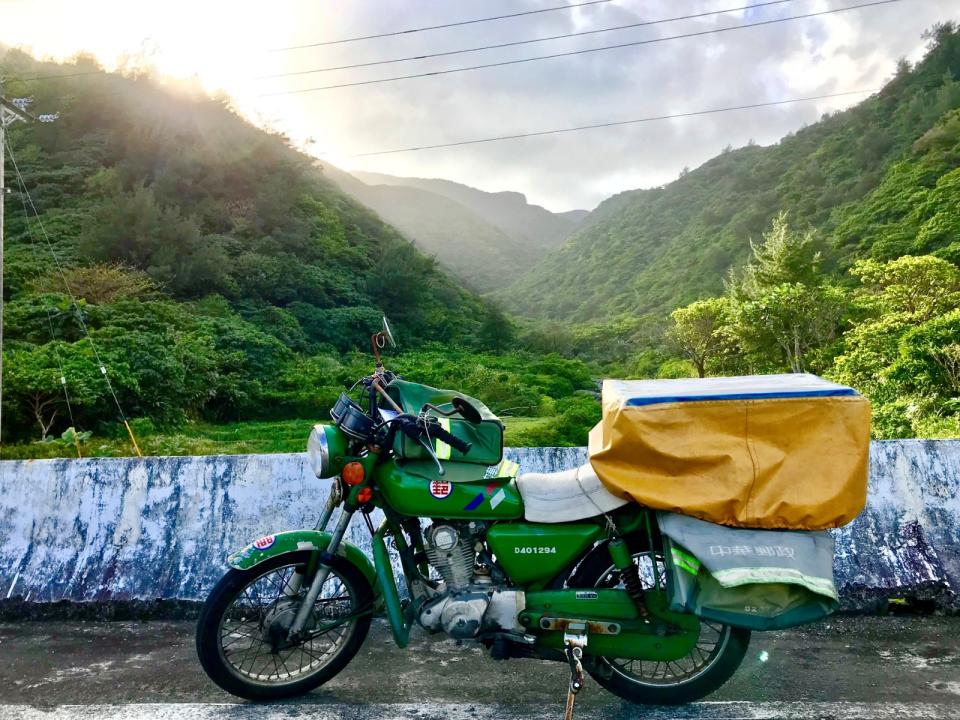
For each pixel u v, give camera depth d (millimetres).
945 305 28578
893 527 4152
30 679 3270
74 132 64625
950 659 3385
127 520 4320
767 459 2660
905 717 2824
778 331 30547
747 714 2875
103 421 21250
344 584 3234
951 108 100438
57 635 3818
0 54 76750
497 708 2959
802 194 119188
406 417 2906
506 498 2941
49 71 71500
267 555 2992
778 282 34906
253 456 4516
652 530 2908
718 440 2701
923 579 3965
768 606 2619
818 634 3707
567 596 2895
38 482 4402
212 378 28984
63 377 19047
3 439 19375
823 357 28812
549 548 2900
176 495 4387
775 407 2697
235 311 48594
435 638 3707
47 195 56344
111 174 57656
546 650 2908
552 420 28750
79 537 4270
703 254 140375
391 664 3400
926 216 65312
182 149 63469
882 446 4383
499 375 45781
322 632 3133
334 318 55219
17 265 35844
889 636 3672
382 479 2980
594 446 3049
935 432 14336
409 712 2926
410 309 67750
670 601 2695
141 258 46062
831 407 2682
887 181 85500
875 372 20938
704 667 2980
